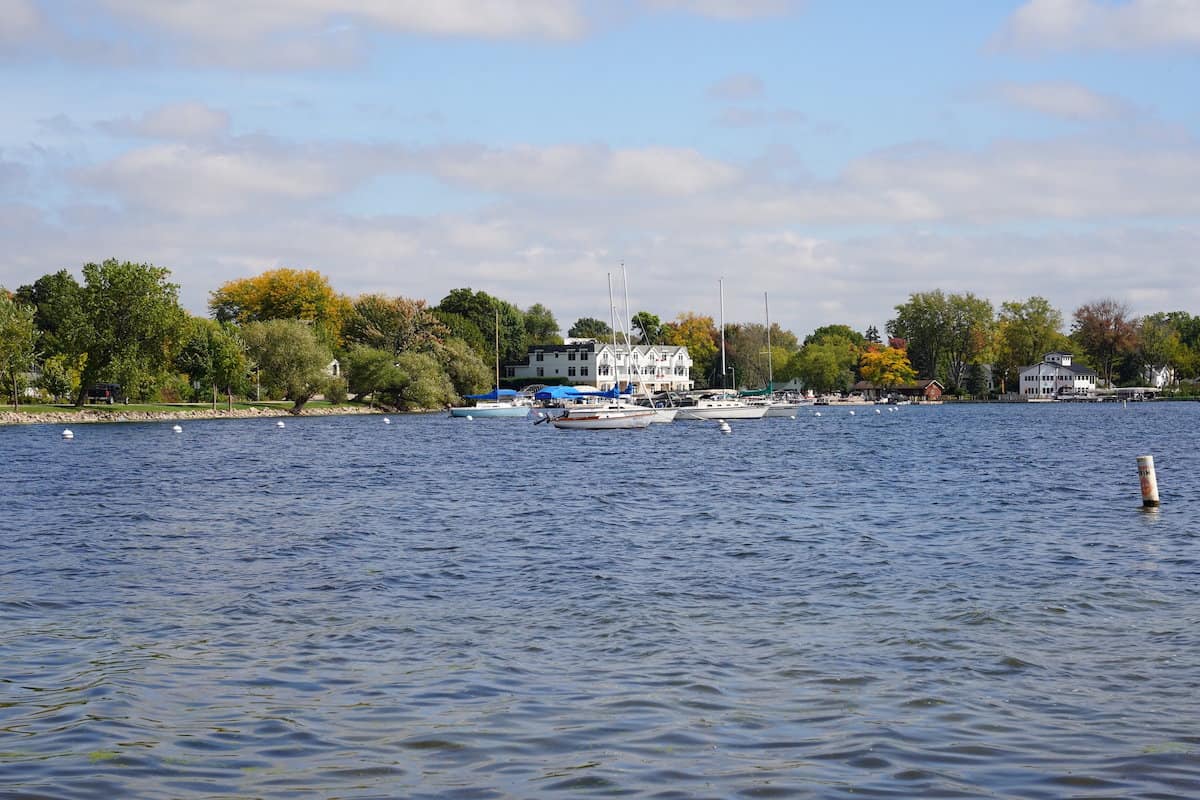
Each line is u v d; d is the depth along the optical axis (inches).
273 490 1790.1
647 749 480.1
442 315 7185.0
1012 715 524.1
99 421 4660.4
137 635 708.7
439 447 3127.5
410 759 469.7
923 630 709.3
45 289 6732.3
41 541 1159.6
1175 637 682.2
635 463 2447.1
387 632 717.3
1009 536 1156.5
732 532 1218.6
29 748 483.2
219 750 481.4
